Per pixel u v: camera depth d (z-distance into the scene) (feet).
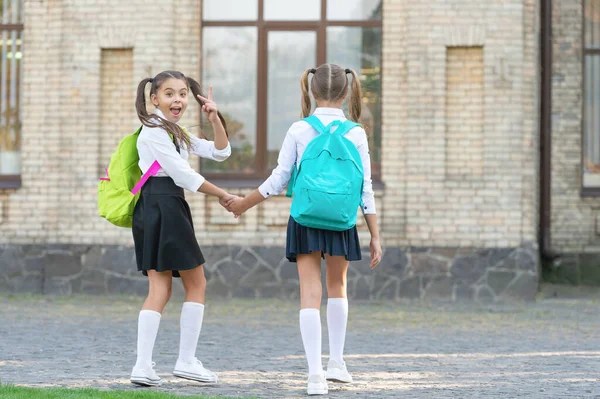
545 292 80.38
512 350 49.14
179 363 36.60
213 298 75.77
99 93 77.56
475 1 75.05
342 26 78.07
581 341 53.42
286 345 50.65
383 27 76.59
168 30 76.79
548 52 85.05
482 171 75.05
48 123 78.13
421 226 75.05
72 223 77.41
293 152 35.32
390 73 76.23
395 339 53.78
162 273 36.19
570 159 85.71
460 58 75.66
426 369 41.78
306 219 34.09
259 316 65.41
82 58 77.61
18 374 38.78
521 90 74.84
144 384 35.60
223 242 76.54
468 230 74.79
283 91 78.79
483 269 74.54
